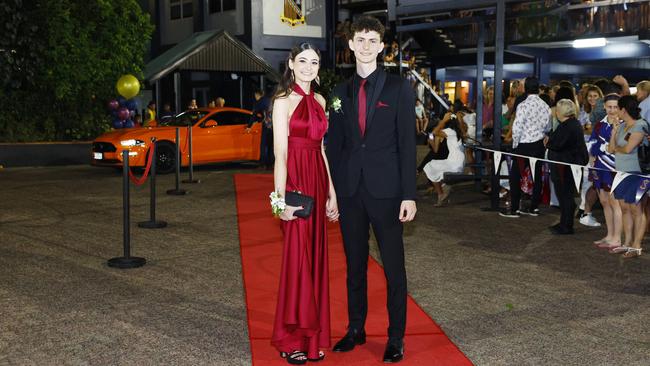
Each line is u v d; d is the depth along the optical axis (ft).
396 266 14.23
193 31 95.66
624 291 19.74
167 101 98.37
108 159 49.03
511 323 16.80
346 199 14.39
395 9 39.75
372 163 14.03
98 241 26.40
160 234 27.89
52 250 24.76
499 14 34.81
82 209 34.19
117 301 18.49
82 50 62.85
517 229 29.58
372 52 13.92
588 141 32.24
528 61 72.13
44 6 60.34
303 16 88.53
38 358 14.34
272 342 14.12
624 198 23.98
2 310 17.62
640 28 54.75
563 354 14.71
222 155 53.01
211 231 28.60
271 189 42.22
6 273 21.42
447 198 39.04
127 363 14.08
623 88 31.73
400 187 13.99
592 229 29.71
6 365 13.96
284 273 13.99
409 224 30.63
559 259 23.86
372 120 13.97
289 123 14.10
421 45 73.87
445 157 35.63
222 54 74.28
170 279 20.85
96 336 15.71
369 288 19.97
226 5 90.27
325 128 14.32
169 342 15.34
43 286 19.94
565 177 28.40
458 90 91.81
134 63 68.80
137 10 67.67
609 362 14.28
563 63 77.82
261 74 78.48
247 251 24.79
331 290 19.80
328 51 90.22
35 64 60.85
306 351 14.28
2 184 44.86
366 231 14.64
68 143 60.08
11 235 27.48
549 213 34.09
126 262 22.30
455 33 70.49
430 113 81.25
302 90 14.32
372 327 16.44
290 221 13.99
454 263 23.18
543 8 38.24
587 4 56.80
